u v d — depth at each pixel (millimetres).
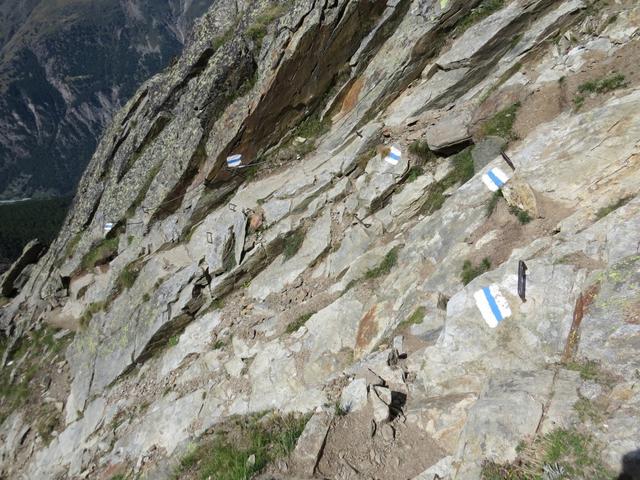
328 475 6617
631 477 4680
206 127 17641
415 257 11805
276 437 7891
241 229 16266
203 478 7895
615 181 8781
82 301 22812
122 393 16609
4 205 102562
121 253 20703
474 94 13781
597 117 9625
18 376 22859
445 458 6297
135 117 23141
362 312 11750
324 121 17766
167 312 16344
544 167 9891
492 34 13250
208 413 12367
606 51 11117
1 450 19281
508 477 5316
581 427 5410
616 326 6277
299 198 16047
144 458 12539
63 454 16516
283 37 15570
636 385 5500
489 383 6820
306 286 14391
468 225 10977
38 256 32719
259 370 12430
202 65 19922
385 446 6906
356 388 7883
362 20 15734
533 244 8859
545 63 12586
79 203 26328
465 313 8281
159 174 19312
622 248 7188
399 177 13820
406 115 15047
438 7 14328
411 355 8859
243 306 15414
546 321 7270
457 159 13078
